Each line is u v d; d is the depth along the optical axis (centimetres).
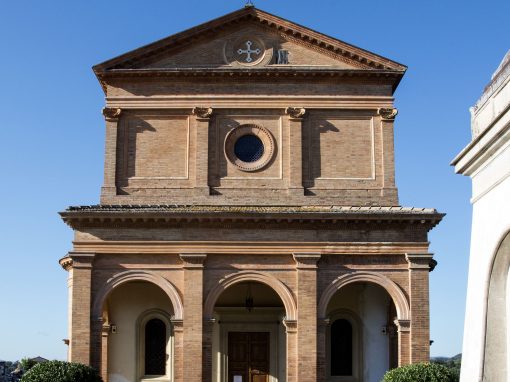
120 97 3509
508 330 1186
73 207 3238
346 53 3538
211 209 3262
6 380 7531
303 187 3444
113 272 3216
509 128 1076
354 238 3241
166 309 3425
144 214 3206
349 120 3519
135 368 3375
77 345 3133
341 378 3406
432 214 3222
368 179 3466
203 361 3148
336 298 3453
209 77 3519
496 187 1169
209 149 3475
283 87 3528
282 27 3553
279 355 3531
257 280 3219
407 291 3219
